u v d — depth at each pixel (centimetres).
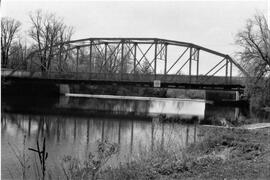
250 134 2166
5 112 4388
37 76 6619
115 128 3388
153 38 6581
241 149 1622
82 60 8556
